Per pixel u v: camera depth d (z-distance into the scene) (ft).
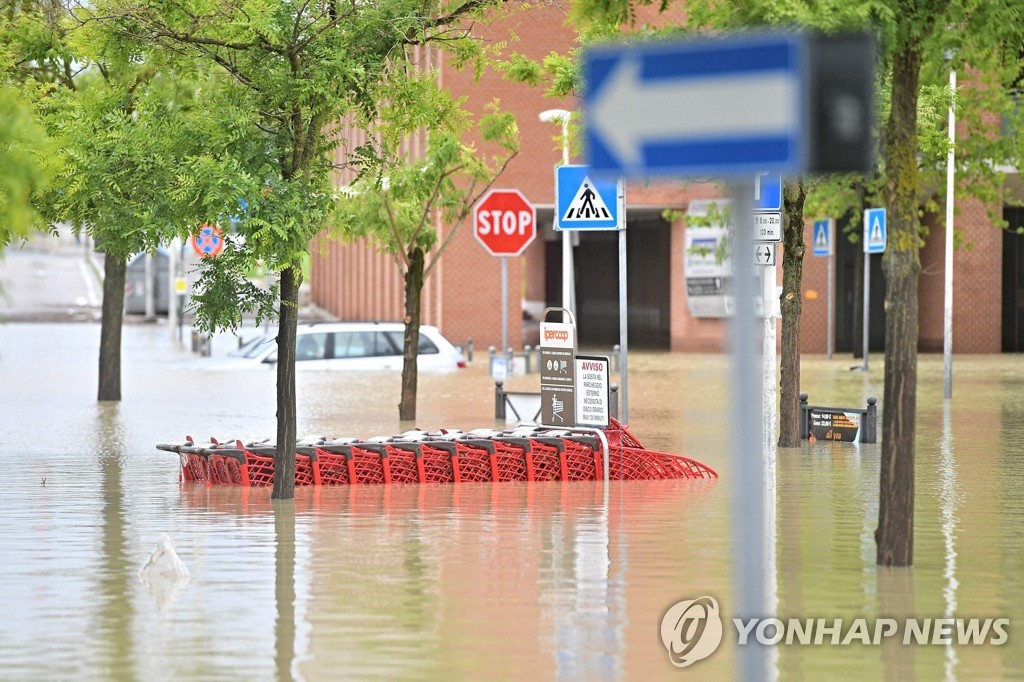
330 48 108.17
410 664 60.80
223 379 260.83
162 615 70.23
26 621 68.95
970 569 82.23
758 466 31.14
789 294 151.02
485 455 126.31
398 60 112.57
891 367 81.76
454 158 185.57
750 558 31.17
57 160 80.69
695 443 154.10
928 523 99.71
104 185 109.81
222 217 106.63
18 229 75.61
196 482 123.95
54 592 75.92
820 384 244.01
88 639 65.31
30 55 149.38
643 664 61.11
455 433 131.54
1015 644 64.49
